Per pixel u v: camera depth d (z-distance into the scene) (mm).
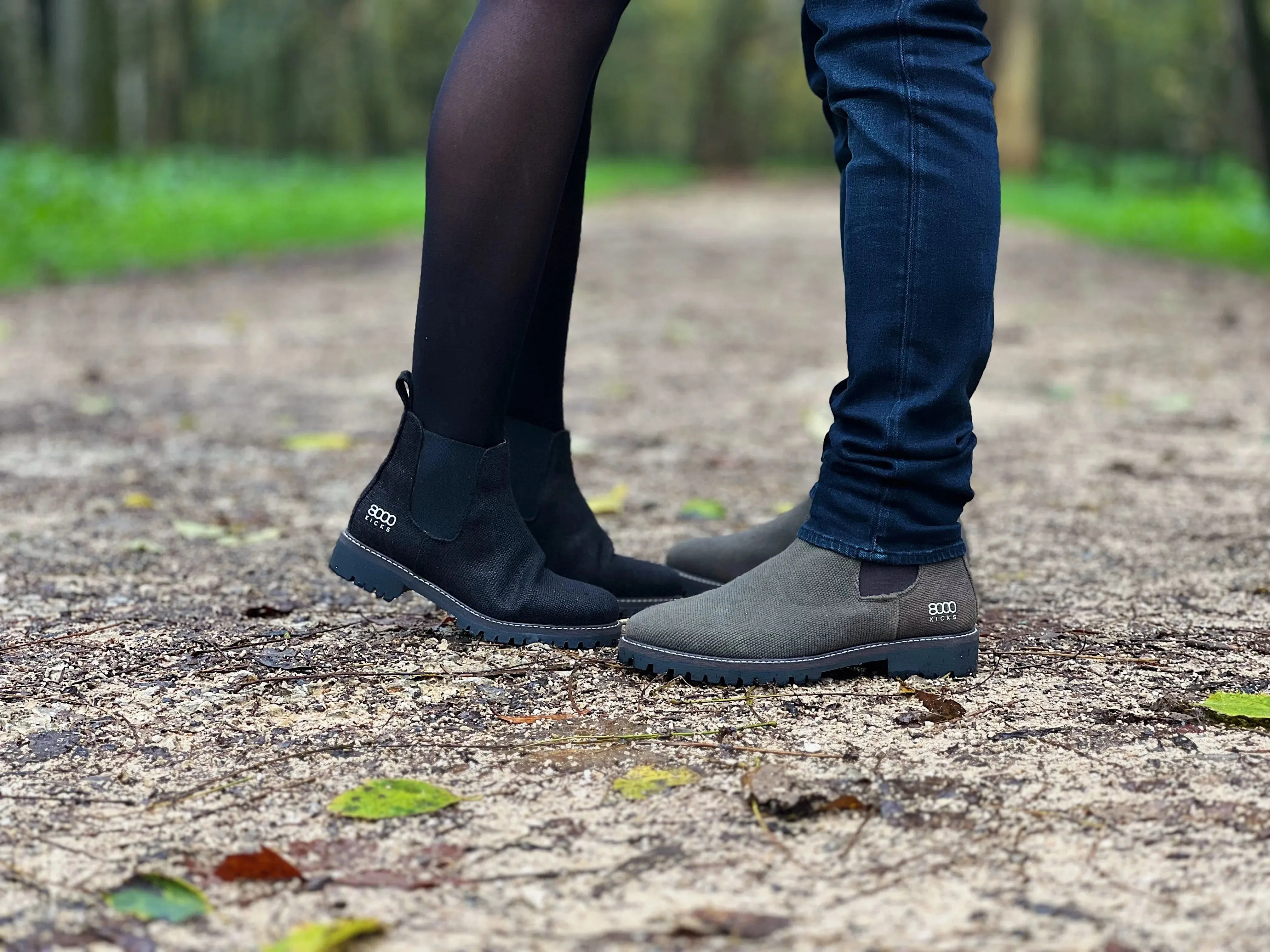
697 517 2354
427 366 1481
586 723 1343
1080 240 10977
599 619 1587
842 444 1440
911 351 1384
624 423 3373
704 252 9805
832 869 1031
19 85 20172
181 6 20922
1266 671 1499
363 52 28562
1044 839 1074
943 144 1359
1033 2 21500
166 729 1326
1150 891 987
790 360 4520
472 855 1060
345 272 7887
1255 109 9375
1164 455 2889
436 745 1285
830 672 1502
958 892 991
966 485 1445
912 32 1362
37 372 4078
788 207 17500
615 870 1032
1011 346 4805
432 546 1526
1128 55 29641
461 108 1397
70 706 1391
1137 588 1862
